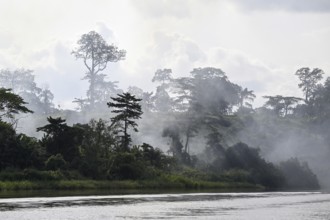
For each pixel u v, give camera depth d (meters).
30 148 108.81
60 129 118.06
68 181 103.69
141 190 107.12
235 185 141.50
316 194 107.44
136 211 62.31
